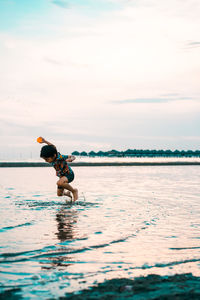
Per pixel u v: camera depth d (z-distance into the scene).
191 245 3.37
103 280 2.38
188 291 2.16
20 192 7.97
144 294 2.12
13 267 2.65
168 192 8.23
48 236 3.68
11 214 5.02
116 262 2.81
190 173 16.69
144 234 3.82
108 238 3.61
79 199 6.84
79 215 4.99
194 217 4.91
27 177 13.14
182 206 5.98
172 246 3.33
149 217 4.88
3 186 9.40
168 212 5.34
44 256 2.95
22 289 2.21
